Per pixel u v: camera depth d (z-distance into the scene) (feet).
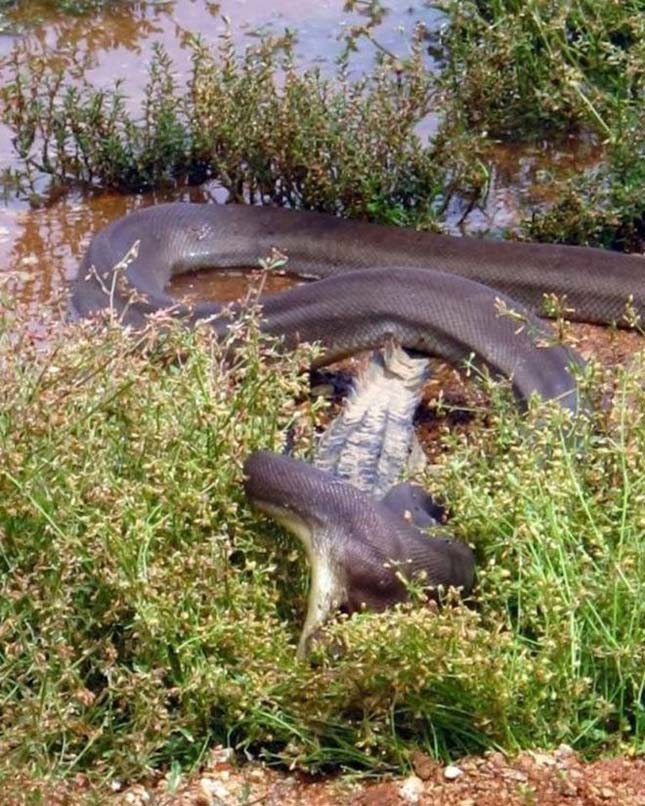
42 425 19.30
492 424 23.52
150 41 44.24
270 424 21.59
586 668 18.48
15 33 44.96
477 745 18.25
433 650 17.62
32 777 16.74
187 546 19.51
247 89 35.96
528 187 36.83
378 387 25.66
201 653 18.51
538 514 19.31
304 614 20.18
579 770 17.65
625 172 34.19
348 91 38.52
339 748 18.24
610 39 39.04
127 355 21.49
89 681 18.78
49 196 36.60
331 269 33.83
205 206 34.45
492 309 28.14
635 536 18.88
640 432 20.18
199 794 17.71
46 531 18.85
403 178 35.14
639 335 30.94
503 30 38.50
